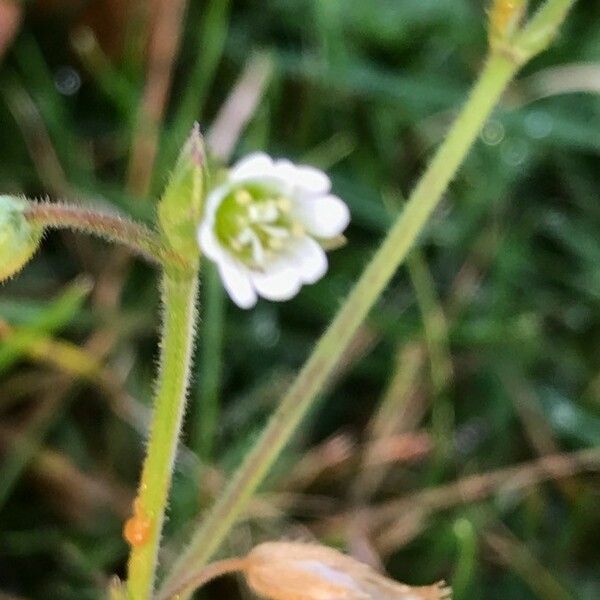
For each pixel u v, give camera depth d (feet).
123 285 0.33
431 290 0.32
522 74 0.36
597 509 0.31
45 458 0.30
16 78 0.35
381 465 0.31
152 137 0.34
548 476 0.31
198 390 0.32
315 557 0.19
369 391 0.33
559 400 0.32
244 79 0.34
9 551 0.29
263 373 0.32
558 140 0.34
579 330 0.34
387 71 0.36
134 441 0.31
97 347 0.31
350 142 0.35
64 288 0.33
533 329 0.33
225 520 0.21
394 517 0.31
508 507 0.31
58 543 0.29
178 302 0.17
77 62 0.36
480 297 0.34
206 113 0.36
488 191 0.34
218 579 0.30
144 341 0.33
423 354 0.32
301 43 0.37
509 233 0.34
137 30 0.35
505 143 0.35
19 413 0.31
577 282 0.34
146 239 0.17
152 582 0.19
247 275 0.17
